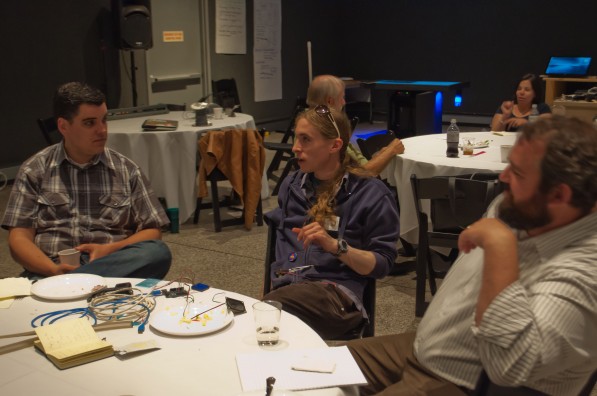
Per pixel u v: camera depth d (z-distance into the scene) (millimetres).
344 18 12055
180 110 6887
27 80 7109
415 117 8531
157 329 1652
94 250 2514
